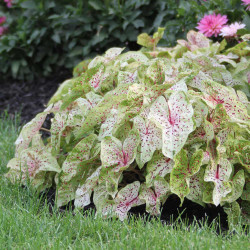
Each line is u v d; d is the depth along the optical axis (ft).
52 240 7.80
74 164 9.32
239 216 8.36
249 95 10.14
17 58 19.62
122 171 8.89
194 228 7.90
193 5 13.21
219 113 8.39
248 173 8.58
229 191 8.07
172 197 9.70
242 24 11.41
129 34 17.33
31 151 10.11
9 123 15.31
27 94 18.37
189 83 9.35
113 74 10.09
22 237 7.77
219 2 12.63
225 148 8.30
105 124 9.07
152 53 11.45
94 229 8.06
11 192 9.91
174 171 8.14
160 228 7.97
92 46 18.15
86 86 9.56
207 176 8.19
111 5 17.69
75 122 9.78
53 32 19.13
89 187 9.09
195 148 8.49
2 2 21.38
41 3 18.57
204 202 8.63
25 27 19.10
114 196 8.63
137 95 8.57
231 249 7.23
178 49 11.51
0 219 8.20
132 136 8.66
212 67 10.14
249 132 8.40
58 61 19.67
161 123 8.13
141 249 7.36
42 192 10.40
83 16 17.66
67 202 9.49
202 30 12.10
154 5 16.93
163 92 8.64
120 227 8.16
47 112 10.52
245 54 11.02
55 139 9.93
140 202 8.82
